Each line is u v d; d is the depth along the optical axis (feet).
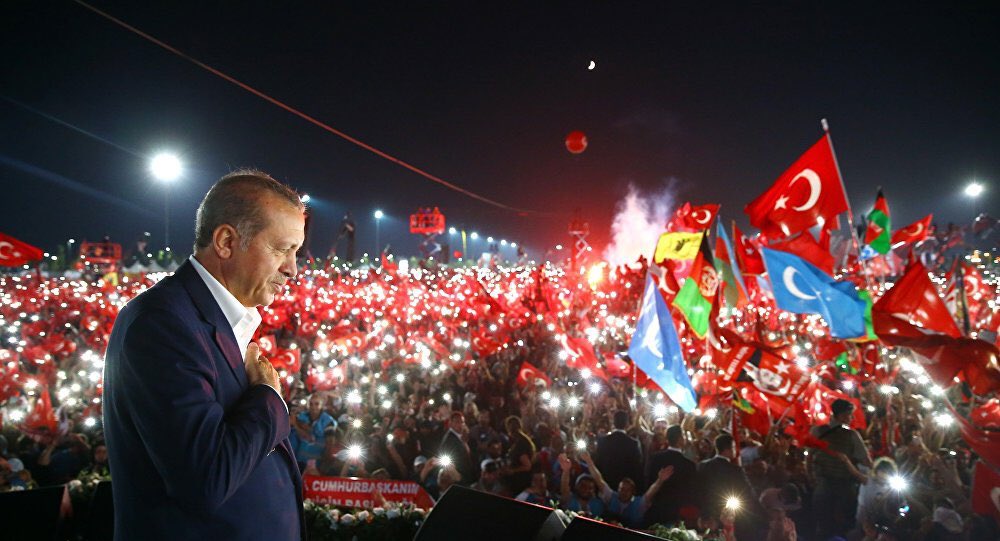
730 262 41.73
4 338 85.10
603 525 12.71
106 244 175.32
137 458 7.15
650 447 33.35
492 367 59.93
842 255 111.75
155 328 7.12
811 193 34.32
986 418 31.53
